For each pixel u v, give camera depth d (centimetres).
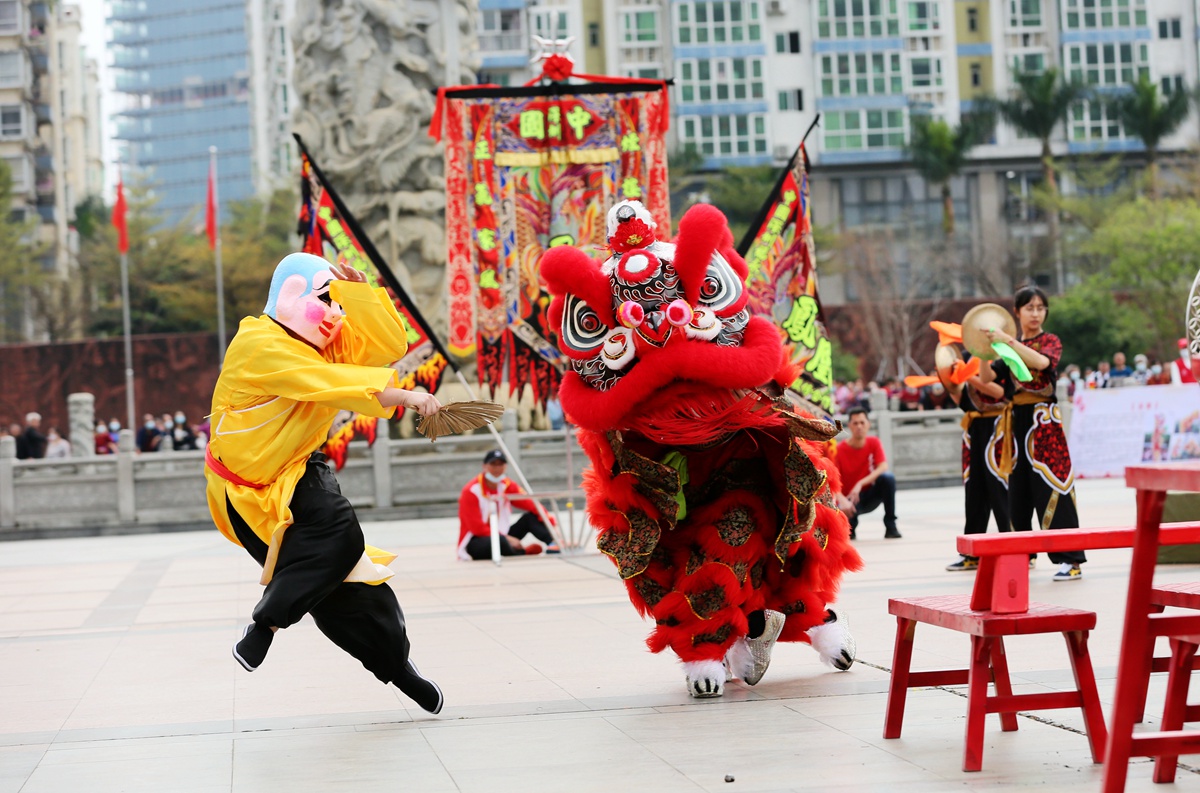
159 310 5691
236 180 13425
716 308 573
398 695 608
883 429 2283
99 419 4744
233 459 541
